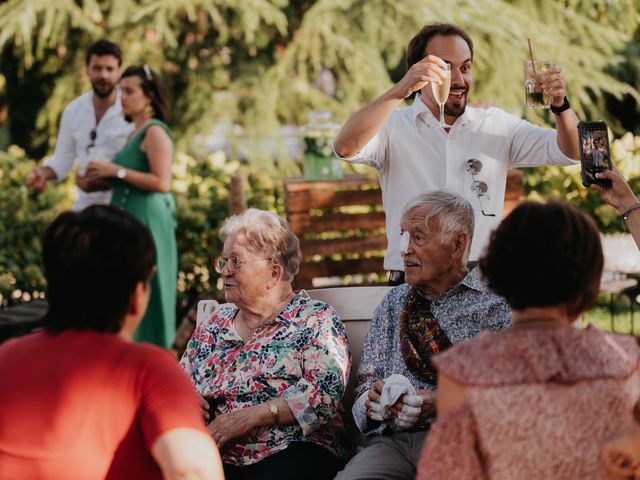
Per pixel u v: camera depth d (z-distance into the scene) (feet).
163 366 6.53
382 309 9.98
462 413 5.81
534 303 6.09
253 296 10.09
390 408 9.22
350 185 18.62
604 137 10.11
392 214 11.76
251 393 9.86
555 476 5.75
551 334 5.99
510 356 5.89
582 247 6.03
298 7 31.50
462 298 9.60
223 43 30.45
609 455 5.66
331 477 9.70
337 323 10.18
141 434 6.45
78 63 30.78
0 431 6.38
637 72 31.27
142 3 29.76
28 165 21.84
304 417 9.58
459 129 11.43
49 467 6.31
